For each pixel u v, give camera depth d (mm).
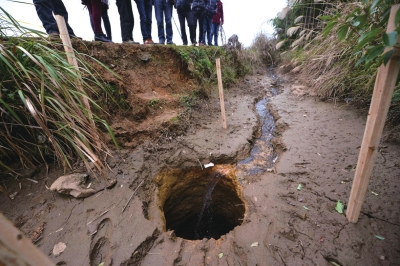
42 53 1870
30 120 1900
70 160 2094
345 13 3666
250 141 2951
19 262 377
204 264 1312
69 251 1373
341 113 3375
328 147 2449
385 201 1595
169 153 2598
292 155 2396
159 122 2920
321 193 1776
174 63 4207
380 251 1273
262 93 5348
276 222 1544
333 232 1415
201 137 2953
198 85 4379
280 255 1309
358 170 1286
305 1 6105
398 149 2188
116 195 1821
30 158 1980
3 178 1851
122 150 2420
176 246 1438
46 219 1591
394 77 955
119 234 1482
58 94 1872
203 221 3182
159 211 1863
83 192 1766
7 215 1603
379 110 1045
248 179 2223
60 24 1754
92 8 3094
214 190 2750
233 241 1436
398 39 860
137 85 3301
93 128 1976
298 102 4230
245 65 7137
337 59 4340
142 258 1364
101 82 2645
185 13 4973
